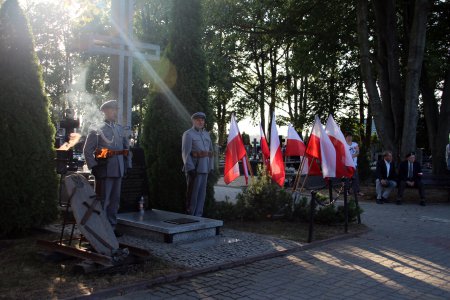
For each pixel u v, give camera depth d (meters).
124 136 7.50
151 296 4.88
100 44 9.30
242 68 28.66
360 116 31.72
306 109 29.34
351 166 8.98
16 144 7.27
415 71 15.78
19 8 7.61
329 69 24.88
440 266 6.45
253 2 20.05
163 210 9.26
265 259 6.62
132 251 5.92
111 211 7.47
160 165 9.53
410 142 15.85
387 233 8.95
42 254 5.93
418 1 15.66
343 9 19.38
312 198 7.77
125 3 9.34
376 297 5.05
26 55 7.59
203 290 5.14
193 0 9.91
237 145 10.03
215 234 7.95
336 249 7.41
